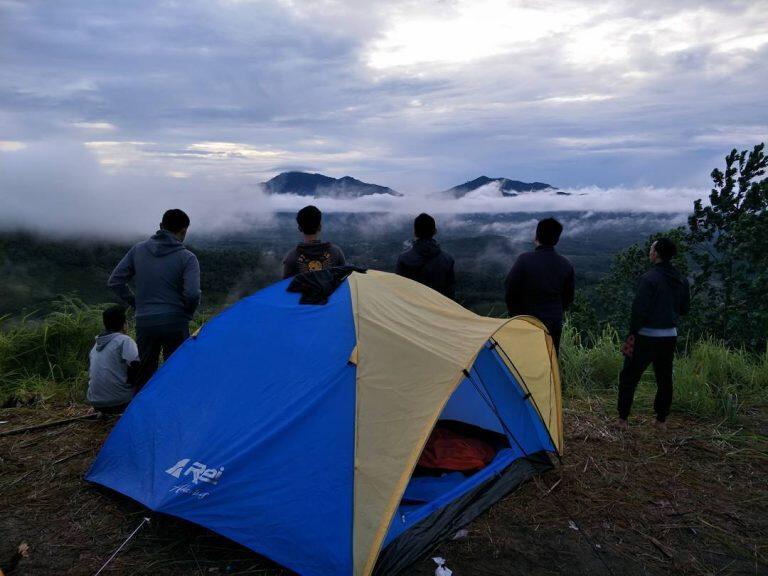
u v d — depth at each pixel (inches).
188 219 173.5
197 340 142.7
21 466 145.9
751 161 394.3
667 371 173.5
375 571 104.0
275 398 120.7
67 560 108.0
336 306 134.0
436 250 184.9
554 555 113.5
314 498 105.7
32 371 216.7
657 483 145.1
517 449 150.5
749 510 132.3
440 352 121.7
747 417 193.0
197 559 108.7
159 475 119.6
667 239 167.3
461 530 122.1
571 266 178.5
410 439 108.2
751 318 347.6
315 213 173.6
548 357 152.8
